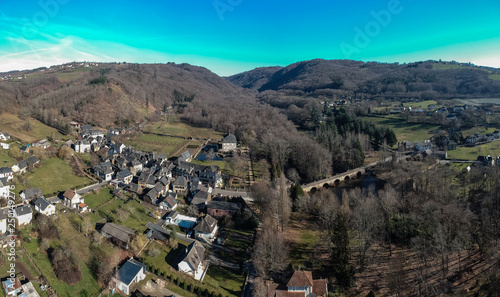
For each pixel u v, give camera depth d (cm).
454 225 9225
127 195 12850
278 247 9088
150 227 10725
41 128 19275
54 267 7938
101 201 11956
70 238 9212
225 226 11744
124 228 10194
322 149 18850
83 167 14825
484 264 8512
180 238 10700
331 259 9062
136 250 9519
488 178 13462
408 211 11631
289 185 15850
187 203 13325
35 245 8438
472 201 12325
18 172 11944
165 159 17988
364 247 9081
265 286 8319
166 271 8981
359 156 18925
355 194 13312
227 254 10056
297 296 7700
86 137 19462
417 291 7919
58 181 12550
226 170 17788
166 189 13900
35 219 9294
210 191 14638
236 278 9044
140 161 16938
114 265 8756
